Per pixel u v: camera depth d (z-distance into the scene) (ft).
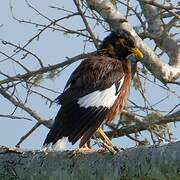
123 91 40.47
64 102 37.29
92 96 38.29
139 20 46.93
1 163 33.45
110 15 43.37
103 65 40.24
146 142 46.42
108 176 29.76
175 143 27.81
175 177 27.55
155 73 44.24
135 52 42.83
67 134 35.47
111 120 39.63
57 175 31.58
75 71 39.96
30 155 32.89
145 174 28.40
